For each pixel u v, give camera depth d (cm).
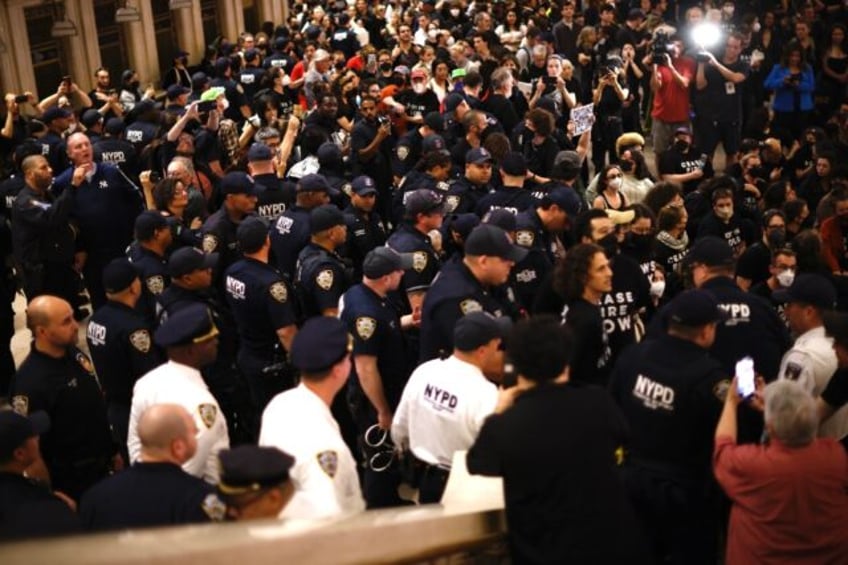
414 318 639
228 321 653
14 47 1595
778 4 1831
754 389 433
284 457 345
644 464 458
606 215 610
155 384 479
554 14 1850
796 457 409
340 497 406
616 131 1342
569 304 530
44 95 1705
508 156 785
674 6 1930
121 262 586
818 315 517
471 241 552
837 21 1705
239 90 1415
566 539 366
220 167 1030
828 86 1465
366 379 586
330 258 656
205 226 745
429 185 867
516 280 667
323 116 1164
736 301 517
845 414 499
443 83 1313
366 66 1542
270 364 648
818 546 412
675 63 1366
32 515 397
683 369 445
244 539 207
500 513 391
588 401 376
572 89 1322
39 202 855
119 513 388
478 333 475
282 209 852
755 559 418
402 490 663
